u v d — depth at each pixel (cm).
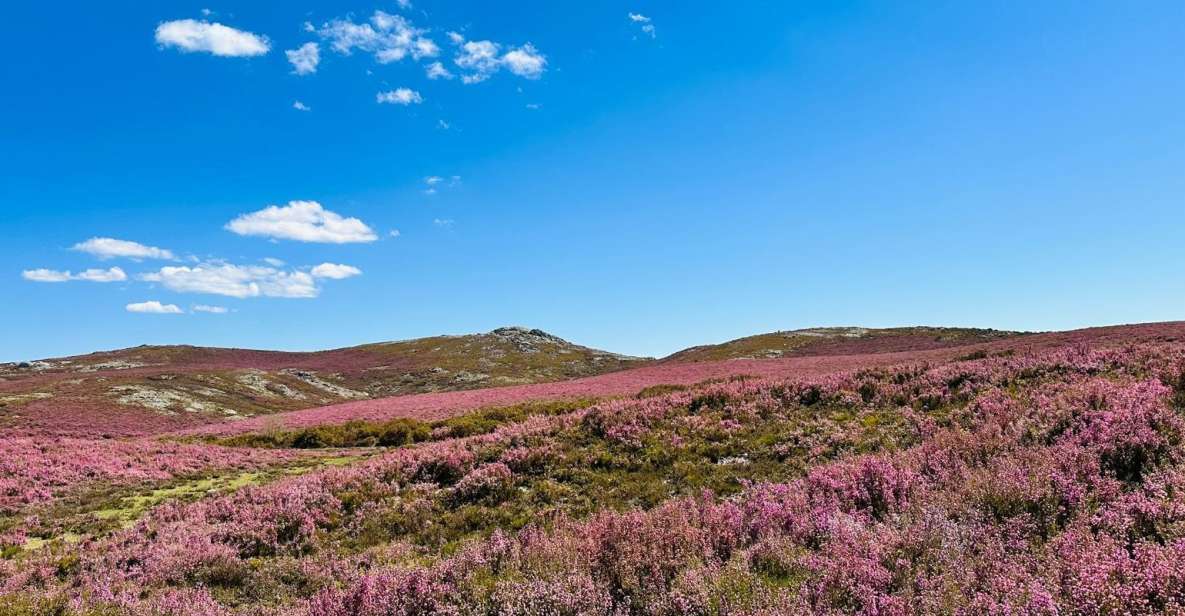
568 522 1241
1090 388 1548
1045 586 609
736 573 775
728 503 1092
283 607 979
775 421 2009
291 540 1415
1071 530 742
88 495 2088
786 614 645
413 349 16988
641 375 7156
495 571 945
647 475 1652
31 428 5597
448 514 1499
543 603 759
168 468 2591
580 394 5456
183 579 1173
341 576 1166
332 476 1888
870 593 660
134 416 6856
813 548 870
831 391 2272
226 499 1764
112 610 992
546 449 1895
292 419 5759
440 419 4303
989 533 791
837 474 1200
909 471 1116
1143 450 1001
